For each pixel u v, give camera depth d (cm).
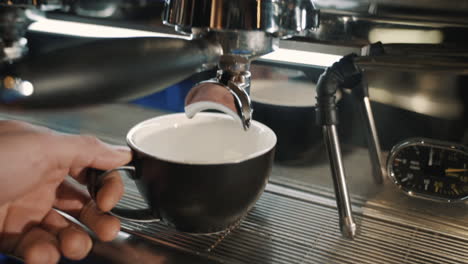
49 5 51
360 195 50
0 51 49
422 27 44
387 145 48
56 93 26
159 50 29
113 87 28
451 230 45
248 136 44
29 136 38
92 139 41
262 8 33
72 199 43
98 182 38
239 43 34
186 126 46
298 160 53
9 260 42
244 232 43
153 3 56
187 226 40
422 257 40
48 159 39
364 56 43
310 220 46
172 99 58
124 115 61
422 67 44
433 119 46
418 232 44
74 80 26
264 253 40
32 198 42
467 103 44
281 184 53
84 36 60
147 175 38
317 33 47
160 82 30
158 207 39
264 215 46
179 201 37
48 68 25
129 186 51
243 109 34
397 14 44
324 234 43
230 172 36
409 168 47
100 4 58
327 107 41
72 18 61
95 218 40
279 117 52
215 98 35
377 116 48
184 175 36
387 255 40
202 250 40
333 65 42
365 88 47
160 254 40
